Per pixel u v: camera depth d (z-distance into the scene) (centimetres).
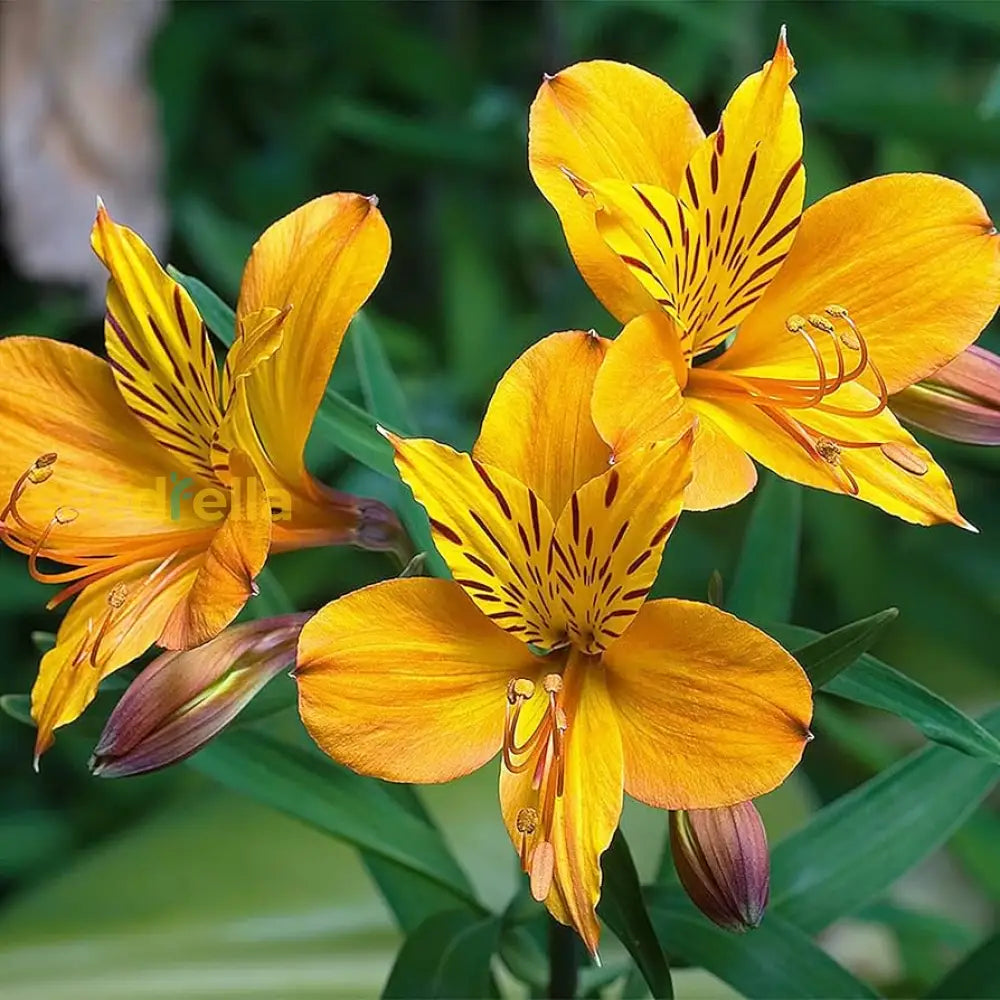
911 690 36
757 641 34
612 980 43
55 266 60
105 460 37
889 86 53
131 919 49
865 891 39
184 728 35
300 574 58
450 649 35
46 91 58
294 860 50
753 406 36
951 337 36
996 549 61
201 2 66
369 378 41
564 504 35
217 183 69
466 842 50
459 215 63
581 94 35
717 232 36
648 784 34
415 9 71
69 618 36
